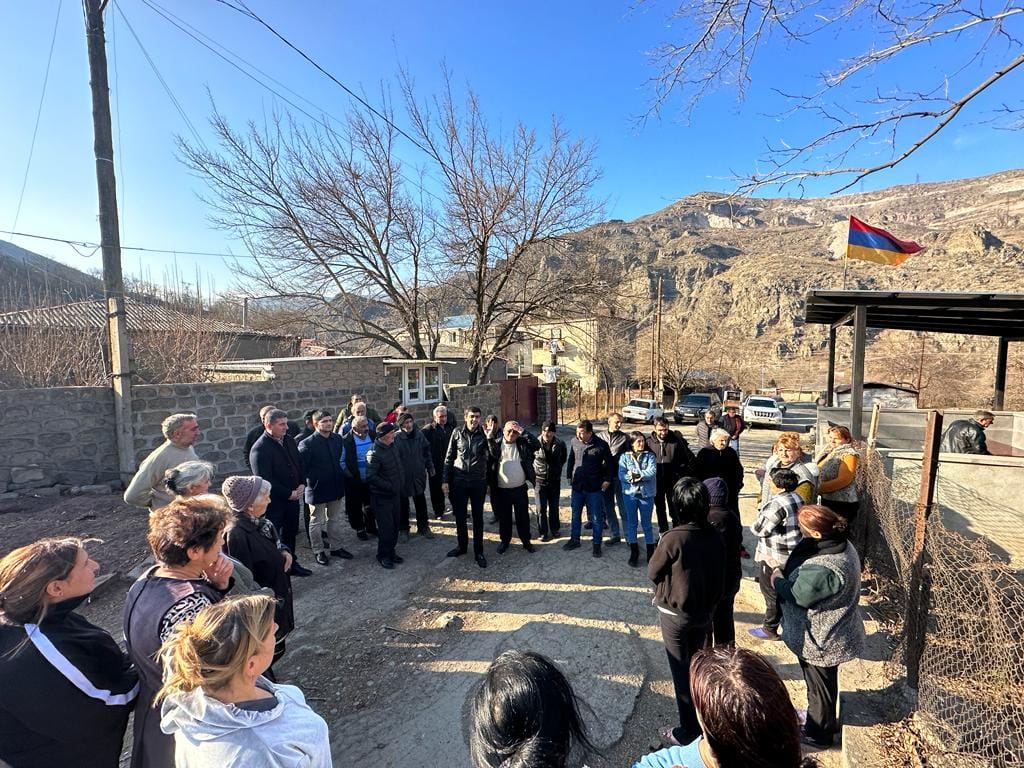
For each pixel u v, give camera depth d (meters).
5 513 6.09
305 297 14.38
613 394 28.47
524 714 1.25
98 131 6.81
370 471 5.25
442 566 5.35
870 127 3.66
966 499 4.95
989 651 2.43
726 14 3.70
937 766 2.28
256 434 5.93
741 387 40.69
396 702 3.21
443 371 13.91
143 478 3.74
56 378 8.45
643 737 2.92
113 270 7.04
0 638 1.62
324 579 5.02
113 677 1.78
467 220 13.84
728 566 3.33
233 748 1.31
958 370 25.62
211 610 1.43
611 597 4.62
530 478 5.77
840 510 4.56
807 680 2.75
